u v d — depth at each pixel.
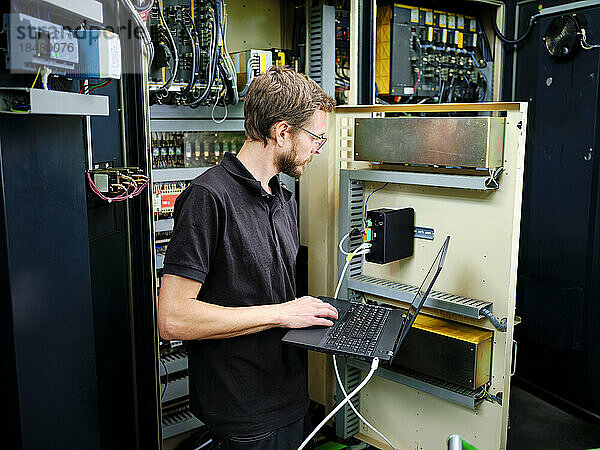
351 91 2.37
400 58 2.72
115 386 1.56
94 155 1.42
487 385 1.91
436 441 2.10
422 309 2.06
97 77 1.06
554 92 2.75
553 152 2.78
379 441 2.32
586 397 2.72
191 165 2.24
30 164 0.98
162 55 1.95
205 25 2.05
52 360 1.06
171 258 1.23
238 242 1.28
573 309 2.71
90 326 1.20
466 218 1.89
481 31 3.05
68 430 1.12
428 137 1.88
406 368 2.08
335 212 2.30
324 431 2.49
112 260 1.53
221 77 2.12
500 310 1.84
